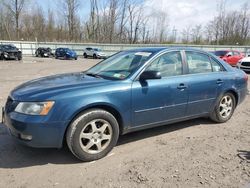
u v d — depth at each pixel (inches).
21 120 132.3
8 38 2172.7
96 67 193.9
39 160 146.3
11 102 143.3
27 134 132.5
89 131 144.9
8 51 1021.8
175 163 144.9
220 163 146.0
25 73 565.9
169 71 175.5
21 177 129.3
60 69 692.7
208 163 145.6
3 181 125.6
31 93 139.3
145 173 133.9
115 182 126.0
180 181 127.2
